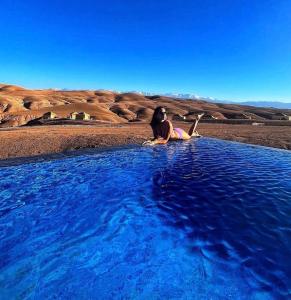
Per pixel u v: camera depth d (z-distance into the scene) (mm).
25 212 7707
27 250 5938
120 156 14414
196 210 7602
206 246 6012
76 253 5840
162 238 6340
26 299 4668
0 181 10359
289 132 32031
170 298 4668
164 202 8188
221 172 10953
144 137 28609
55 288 4895
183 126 45344
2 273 5273
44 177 10859
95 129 41875
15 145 27516
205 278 5094
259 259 5559
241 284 4938
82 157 14312
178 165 12242
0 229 6809
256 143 23984
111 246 6047
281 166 11891
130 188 9406
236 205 7820
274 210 7453
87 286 4934
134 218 7270
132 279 5102
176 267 5383
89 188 9484
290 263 5441
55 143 27938
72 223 7082
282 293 4746
